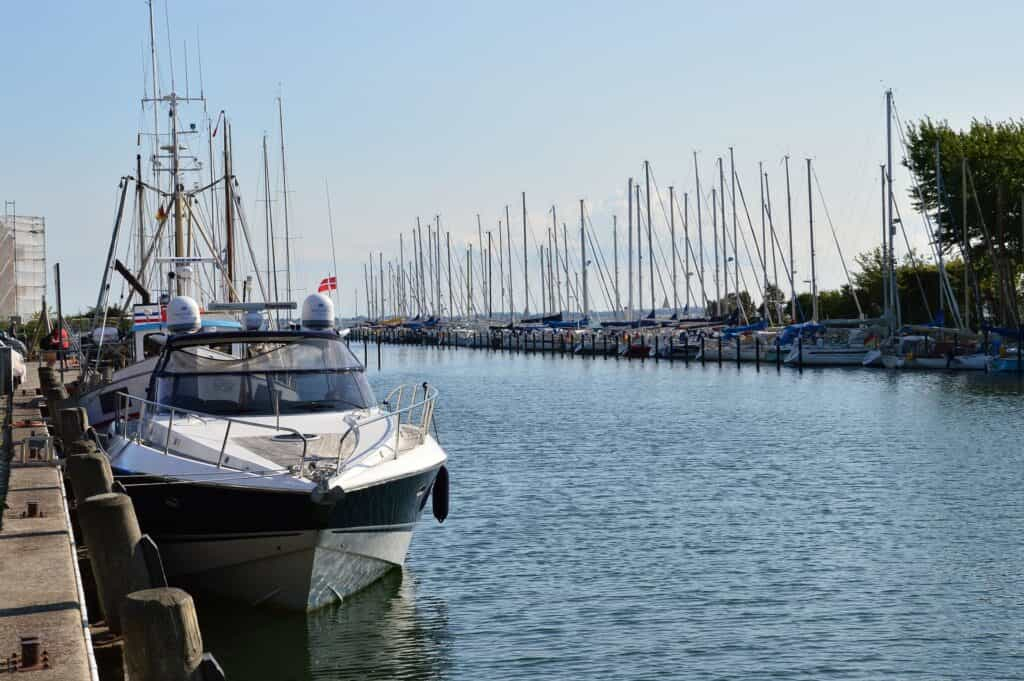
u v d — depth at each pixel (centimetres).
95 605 1283
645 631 1477
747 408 4722
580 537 2022
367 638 1435
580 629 1486
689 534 2044
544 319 11456
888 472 2775
